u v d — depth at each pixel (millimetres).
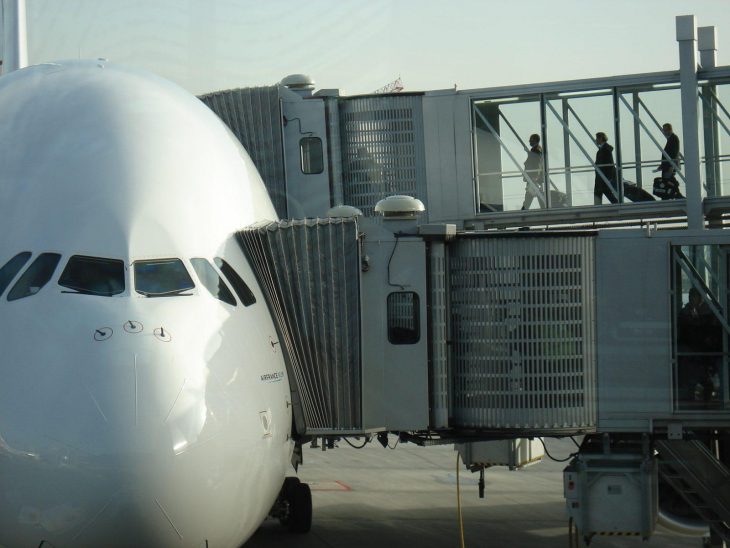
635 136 42406
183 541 22750
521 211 44562
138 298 24656
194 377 23375
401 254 33156
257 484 25469
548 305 34031
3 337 23453
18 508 21953
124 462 21703
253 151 43812
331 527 40594
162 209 26797
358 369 31328
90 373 22344
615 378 34031
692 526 37375
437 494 48031
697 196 41031
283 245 30281
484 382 33938
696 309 34094
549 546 37531
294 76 44781
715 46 40156
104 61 32031
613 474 34281
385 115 45156
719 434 34406
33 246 25156
